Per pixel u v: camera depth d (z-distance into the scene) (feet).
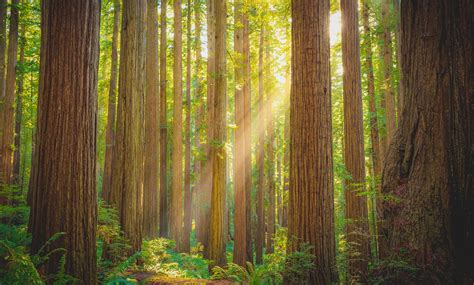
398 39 42.96
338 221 32.42
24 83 70.64
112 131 54.85
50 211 14.30
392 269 13.78
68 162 14.48
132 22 28.94
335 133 68.13
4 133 42.50
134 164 28.07
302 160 19.22
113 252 24.61
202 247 58.49
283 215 85.30
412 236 13.39
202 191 61.21
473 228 12.39
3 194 34.24
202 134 61.57
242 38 52.44
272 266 21.95
